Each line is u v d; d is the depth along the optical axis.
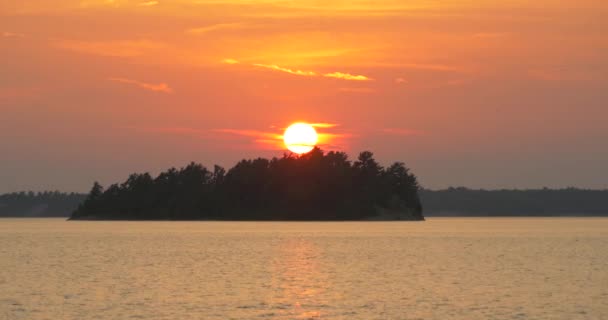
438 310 85.56
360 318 80.69
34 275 123.38
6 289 103.38
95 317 80.88
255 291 101.56
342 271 131.88
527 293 99.69
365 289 104.25
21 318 80.31
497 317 81.31
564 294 98.56
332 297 95.88
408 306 88.44
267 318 80.56
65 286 106.88
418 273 128.25
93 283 110.94
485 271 132.12
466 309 86.25
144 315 82.00
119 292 100.12
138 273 127.00
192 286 107.31
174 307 87.31
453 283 111.94
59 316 81.44
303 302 91.50
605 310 85.50
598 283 111.56
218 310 85.31
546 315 82.38
